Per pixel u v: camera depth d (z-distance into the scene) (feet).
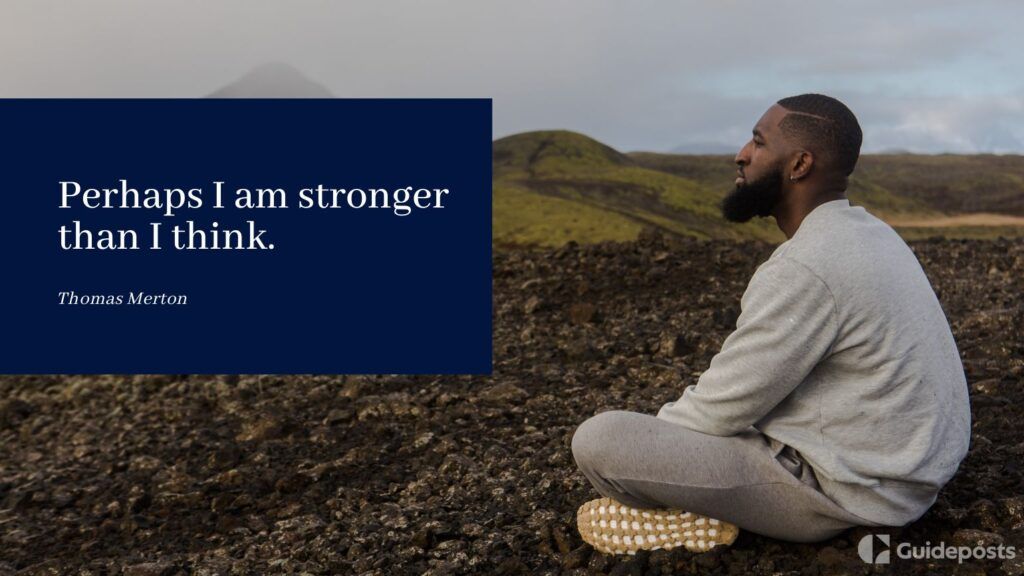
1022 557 11.18
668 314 31.12
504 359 28.63
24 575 17.40
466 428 22.40
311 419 25.27
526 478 17.67
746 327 10.93
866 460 10.87
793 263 10.69
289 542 16.90
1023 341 22.94
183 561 16.75
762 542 12.53
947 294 30.04
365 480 20.03
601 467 12.12
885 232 11.14
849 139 11.05
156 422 28.12
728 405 11.16
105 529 19.53
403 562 14.76
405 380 27.45
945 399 10.91
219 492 20.94
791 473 11.33
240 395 28.78
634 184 647.15
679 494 11.77
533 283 37.01
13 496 22.33
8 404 31.78
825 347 10.64
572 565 13.23
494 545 14.60
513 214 500.33
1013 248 36.83
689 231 514.27
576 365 26.84
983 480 14.08
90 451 26.03
